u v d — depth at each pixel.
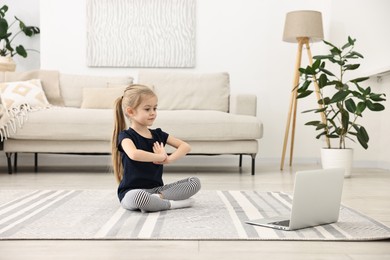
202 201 2.60
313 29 4.79
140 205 2.20
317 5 5.34
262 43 5.36
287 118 5.13
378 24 5.08
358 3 5.08
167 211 2.28
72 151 4.23
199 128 4.16
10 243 1.68
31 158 5.30
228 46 5.36
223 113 4.30
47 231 1.84
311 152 5.36
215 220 2.06
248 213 2.23
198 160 5.31
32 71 4.85
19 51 5.72
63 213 2.23
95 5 5.33
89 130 4.16
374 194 2.99
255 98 4.53
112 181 3.70
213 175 4.12
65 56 5.35
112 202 2.56
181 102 4.84
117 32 5.35
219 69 5.37
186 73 4.96
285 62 5.37
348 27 5.10
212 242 1.70
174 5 5.34
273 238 1.73
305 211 1.87
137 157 2.27
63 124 4.16
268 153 5.39
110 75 5.39
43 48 5.35
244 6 5.35
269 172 4.39
